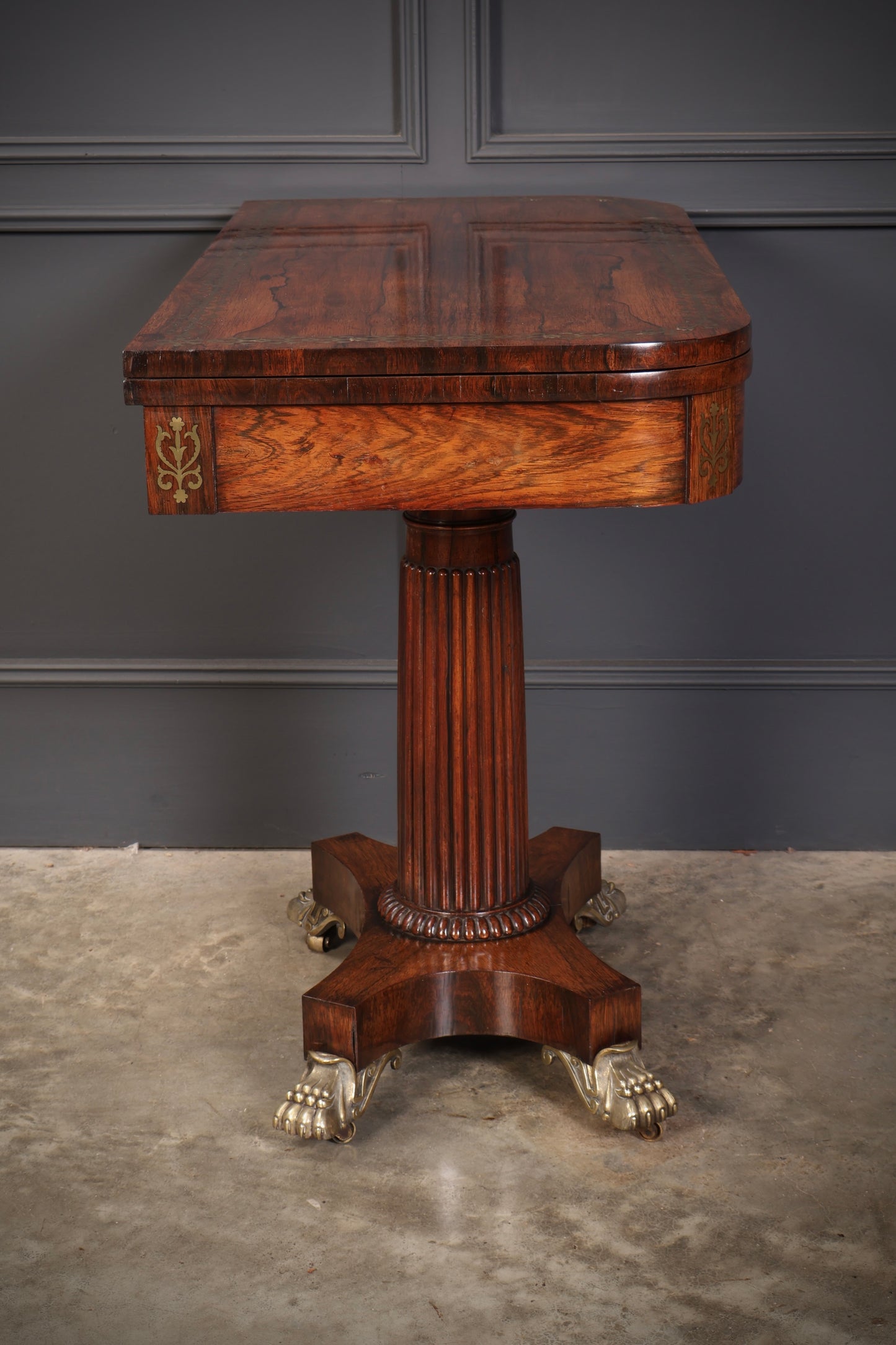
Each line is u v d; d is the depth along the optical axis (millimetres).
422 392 1372
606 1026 1807
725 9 2250
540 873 2160
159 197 2342
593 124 2314
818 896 2445
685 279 1644
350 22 2264
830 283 2361
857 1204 1662
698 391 1384
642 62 2281
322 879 2262
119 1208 1668
